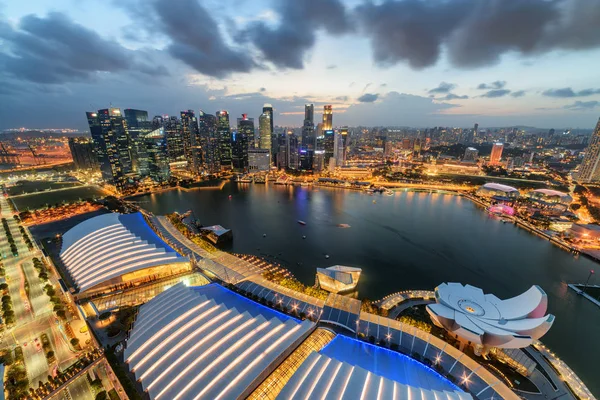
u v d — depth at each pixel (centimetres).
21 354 8956
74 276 12862
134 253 13775
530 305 9806
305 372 6662
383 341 9269
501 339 8762
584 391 8812
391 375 7475
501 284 15725
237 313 8519
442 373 8088
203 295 9481
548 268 17625
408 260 18438
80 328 10338
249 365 6825
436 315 9938
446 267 17550
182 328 7919
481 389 7569
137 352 7506
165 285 13025
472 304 10538
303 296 11962
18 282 13812
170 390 6341
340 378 6341
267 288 12606
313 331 9375
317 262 18012
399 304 13338
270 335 7812
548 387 8894
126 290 12488
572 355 10544
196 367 6769
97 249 14200
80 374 8175
